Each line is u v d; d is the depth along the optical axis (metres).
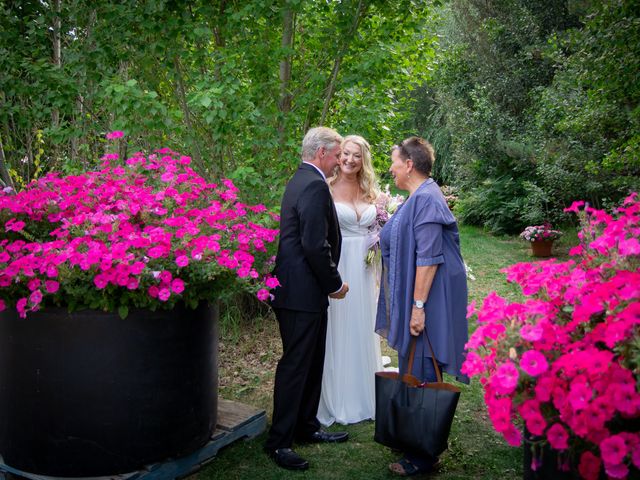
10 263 2.16
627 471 1.32
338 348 3.20
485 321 1.70
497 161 10.88
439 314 2.56
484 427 3.09
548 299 1.78
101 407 2.19
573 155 8.27
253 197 4.17
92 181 2.59
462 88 11.73
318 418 3.23
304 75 4.73
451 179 14.32
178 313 2.31
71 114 4.22
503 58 10.99
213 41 4.64
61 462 2.22
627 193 7.42
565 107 7.84
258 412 2.96
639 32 4.59
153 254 2.11
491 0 11.16
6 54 4.02
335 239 2.78
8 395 2.26
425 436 2.31
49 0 4.48
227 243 2.47
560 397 1.41
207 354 2.49
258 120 4.12
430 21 5.15
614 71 4.90
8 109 4.16
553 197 9.23
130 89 3.58
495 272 7.26
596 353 1.42
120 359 2.19
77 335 2.15
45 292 2.07
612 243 1.73
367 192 3.31
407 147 2.71
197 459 2.54
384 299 2.91
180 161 2.78
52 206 2.50
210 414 2.55
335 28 4.40
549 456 1.58
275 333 4.78
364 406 3.25
